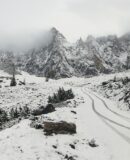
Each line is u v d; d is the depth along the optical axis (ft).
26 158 46.55
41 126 64.69
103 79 389.80
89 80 428.15
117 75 392.06
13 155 47.37
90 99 184.14
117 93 196.85
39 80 437.17
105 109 133.28
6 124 101.71
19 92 249.75
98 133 72.74
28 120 73.41
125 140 67.82
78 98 178.70
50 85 309.63
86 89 301.22
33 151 49.88
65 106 131.23
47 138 58.03
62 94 185.57
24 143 53.21
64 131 63.62
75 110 112.27
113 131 77.30
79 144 59.16
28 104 190.60
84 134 68.03
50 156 49.08
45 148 51.96
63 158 49.55
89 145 60.03
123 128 82.53
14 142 53.52
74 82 435.94
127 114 119.24
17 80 333.21
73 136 63.36
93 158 52.44
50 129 61.57
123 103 149.28
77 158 50.90
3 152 48.60
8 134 59.31
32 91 249.34
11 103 205.67
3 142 53.67
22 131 61.16
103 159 52.65
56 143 55.67
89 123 85.87
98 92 255.91
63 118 83.82
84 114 105.19
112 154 56.44
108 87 247.29
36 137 57.57
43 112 99.25
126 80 227.40
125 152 58.18
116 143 64.75
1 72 459.73
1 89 270.05
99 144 62.13
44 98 208.85
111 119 99.76
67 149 53.88
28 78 438.81
